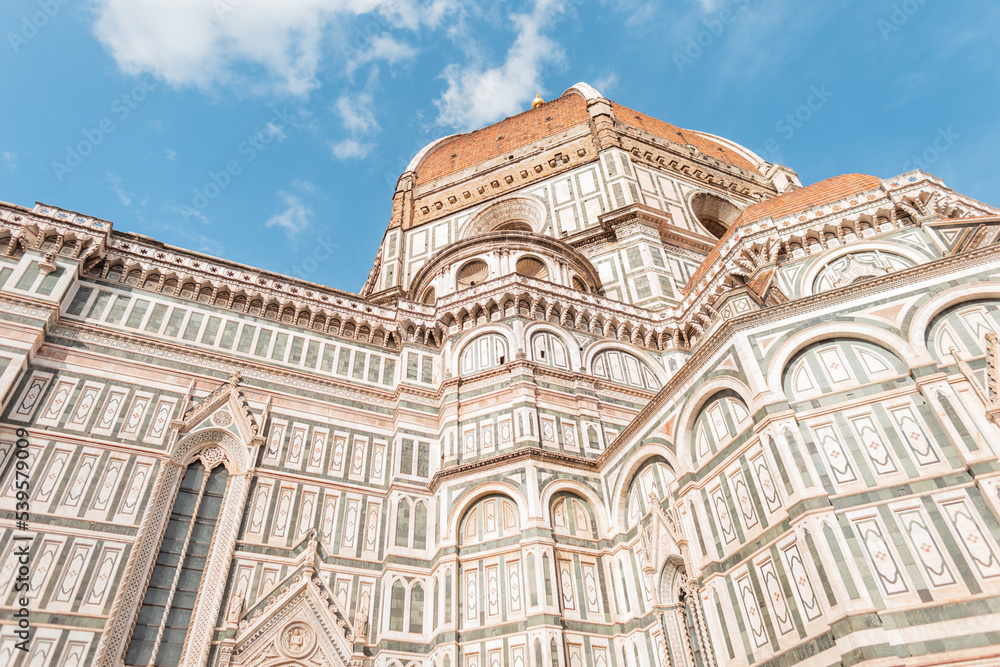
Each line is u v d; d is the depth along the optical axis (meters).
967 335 20.77
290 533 28.73
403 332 38.00
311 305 36.97
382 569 29.14
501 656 25.67
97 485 26.72
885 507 18.77
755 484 21.72
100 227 33.59
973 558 17.19
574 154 62.53
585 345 38.44
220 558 27.14
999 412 18.59
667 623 24.64
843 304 22.97
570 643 25.77
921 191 35.03
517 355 35.31
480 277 43.81
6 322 28.53
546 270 43.28
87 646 23.17
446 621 26.97
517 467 30.47
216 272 35.62
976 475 18.06
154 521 26.92
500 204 61.03
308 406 33.19
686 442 25.45
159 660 24.25
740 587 21.31
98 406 28.77
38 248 31.61
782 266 36.22
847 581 17.77
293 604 26.77
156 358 31.41
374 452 33.06
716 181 64.56
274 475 30.05
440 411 35.09
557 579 27.25
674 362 39.94
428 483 32.09
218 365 32.56
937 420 19.56
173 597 25.73
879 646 16.58
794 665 18.56
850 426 20.56
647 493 28.00
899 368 21.05
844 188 38.38
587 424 34.00
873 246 34.50
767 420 21.39
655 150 64.00
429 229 62.91
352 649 26.23
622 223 51.78
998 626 16.08
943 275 22.11
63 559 24.53
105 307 31.83
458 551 29.00
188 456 29.42
